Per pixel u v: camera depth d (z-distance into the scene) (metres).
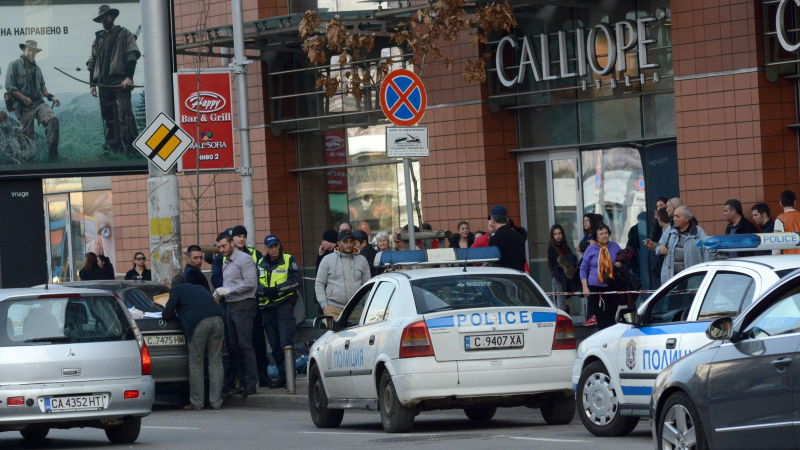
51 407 19.03
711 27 28.97
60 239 50.84
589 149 32.94
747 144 28.44
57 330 19.45
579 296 32.47
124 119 37.81
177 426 23.39
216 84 35.00
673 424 13.48
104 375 19.56
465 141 34.16
